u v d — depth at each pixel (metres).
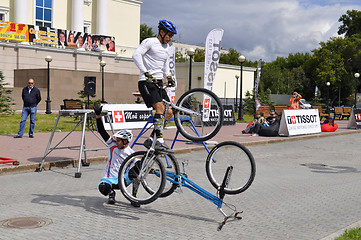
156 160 5.45
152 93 6.05
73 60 38.09
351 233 4.78
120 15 49.16
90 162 9.83
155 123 5.63
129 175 5.68
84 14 45.38
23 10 38.69
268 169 9.87
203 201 6.52
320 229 5.22
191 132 16.47
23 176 8.21
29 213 5.54
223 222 5.12
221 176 5.51
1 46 33.59
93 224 5.12
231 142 5.39
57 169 9.09
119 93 35.66
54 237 4.58
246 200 6.70
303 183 8.27
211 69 14.60
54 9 42.25
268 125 17.56
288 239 4.78
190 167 9.67
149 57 6.43
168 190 5.67
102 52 40.31
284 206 6.37
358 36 67.81
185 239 4.64
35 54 35.47
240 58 26.94
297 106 19.48
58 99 31.11
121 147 5.82
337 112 32.81
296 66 93.00
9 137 13.97
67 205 6.02
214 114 6.98
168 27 6.40
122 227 5.04
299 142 16.38
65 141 13.33
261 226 5.27
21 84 32.81
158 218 5.48
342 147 15.09
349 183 8.41
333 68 66.81
